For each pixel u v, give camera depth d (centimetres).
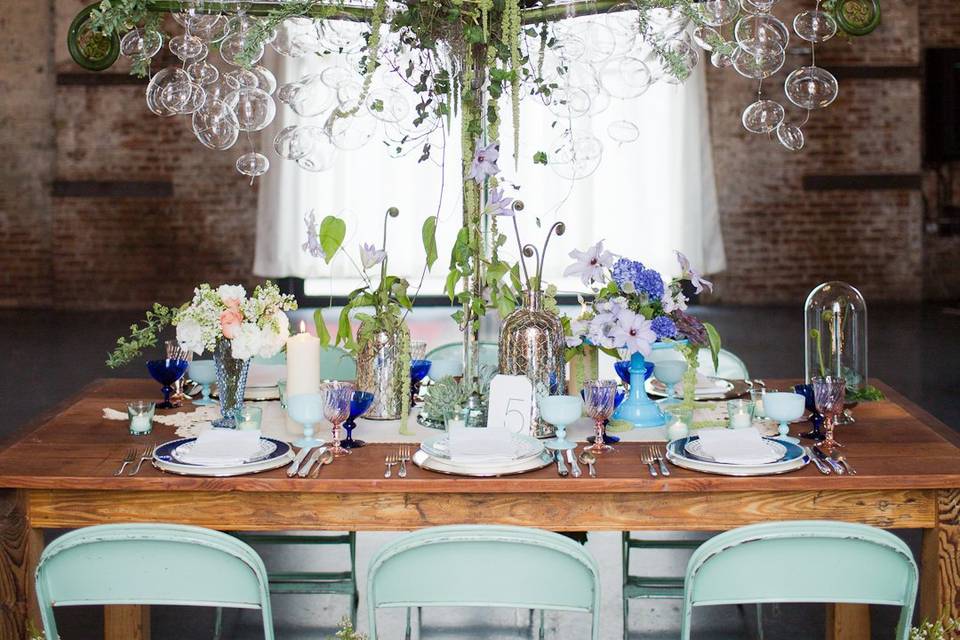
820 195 1154
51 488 228
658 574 375
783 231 1157
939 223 1184
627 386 300
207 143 307
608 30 280
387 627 331
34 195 1155
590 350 285
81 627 335
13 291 1164
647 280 262
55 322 1034
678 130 1121
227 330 263
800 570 191
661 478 223
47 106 1146
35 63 1142
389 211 278
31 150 1149
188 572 193
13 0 1136
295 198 1105
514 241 1098
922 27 1168
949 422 598
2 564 230
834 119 1147
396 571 188
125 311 1130
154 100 292
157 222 1143
